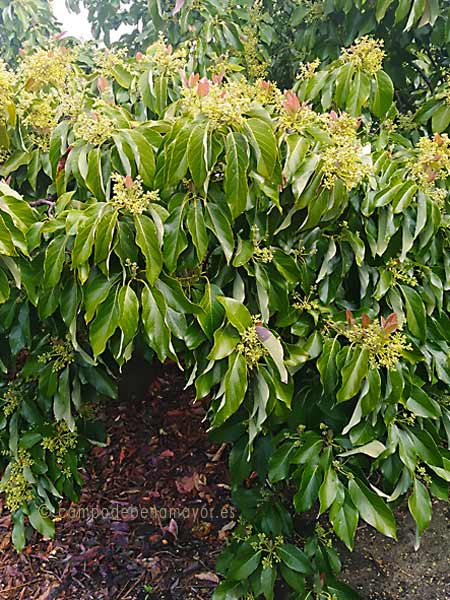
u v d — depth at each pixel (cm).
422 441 150
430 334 162
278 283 145
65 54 179
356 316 151
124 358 143
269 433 179
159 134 142
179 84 174
